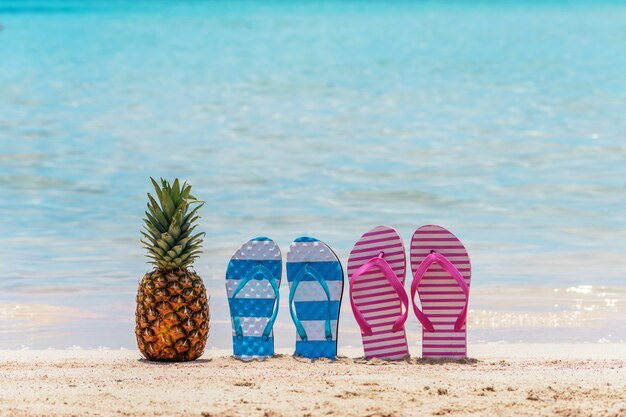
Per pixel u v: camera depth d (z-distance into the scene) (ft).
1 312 29.86
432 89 112.98
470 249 39.34
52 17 302.25
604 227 43.73
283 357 22.89
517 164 63.05
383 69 136.36
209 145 72.23
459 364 22.20
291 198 51.03
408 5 431.43
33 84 119.44
